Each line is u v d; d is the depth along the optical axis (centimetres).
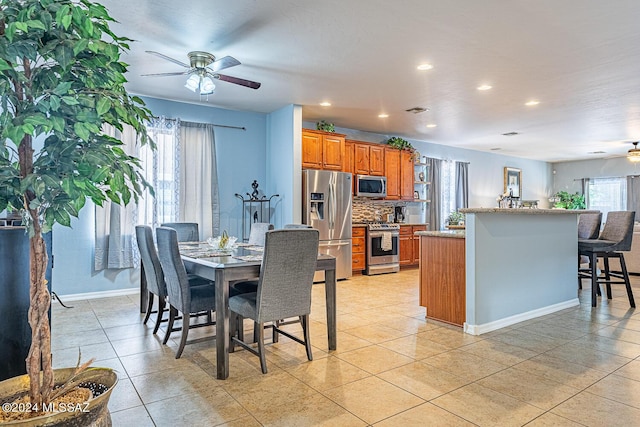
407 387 241
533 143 843
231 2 279
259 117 607
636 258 650
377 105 548
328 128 622
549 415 208
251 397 228
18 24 106
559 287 438
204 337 338
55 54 116
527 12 287
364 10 288
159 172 515
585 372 264
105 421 134
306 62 390
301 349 310
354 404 220
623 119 623
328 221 597
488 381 250
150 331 353
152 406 217
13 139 108
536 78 432
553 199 1080
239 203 588
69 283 472
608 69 404
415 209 830
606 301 481
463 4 277
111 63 132
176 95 506
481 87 465
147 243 341
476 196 933
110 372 152
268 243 255
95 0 273
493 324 363
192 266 297
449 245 374
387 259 689
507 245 376
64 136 125
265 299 262
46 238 249
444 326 372
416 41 340
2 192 129
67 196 127
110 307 439
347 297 497
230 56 337
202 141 548
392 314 416
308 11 290
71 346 313
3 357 188
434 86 463
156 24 312
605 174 1041
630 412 211
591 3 274
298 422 201
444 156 868
